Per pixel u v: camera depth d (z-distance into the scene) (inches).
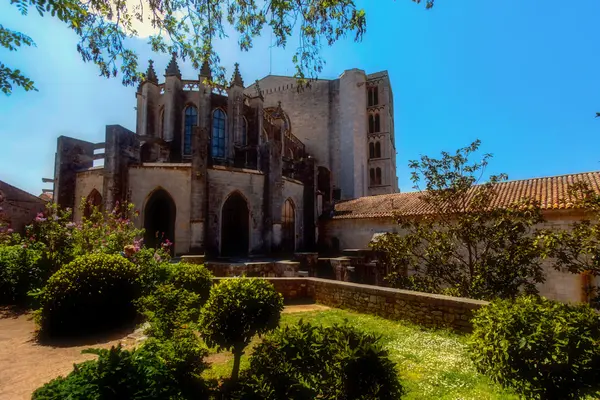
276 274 697.0
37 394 132.8
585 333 186.5
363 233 944.9
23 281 411.5
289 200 1083.3
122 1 243.0
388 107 1963.6
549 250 337.1
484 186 478.9
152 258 446.9
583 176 632.4
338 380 157.1
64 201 959.0
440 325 338.3
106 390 138.6
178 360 183.9
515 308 205.3
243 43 298.4
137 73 286.8
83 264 328.5
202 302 404.2
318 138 1908.2
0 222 683.4
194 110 1214.9
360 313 414.6
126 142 871.7
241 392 176.1
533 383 181.2
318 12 245.3
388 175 1860.2
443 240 466.9
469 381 221.3
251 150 1174.3
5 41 184.1
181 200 850.1
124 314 331.3
